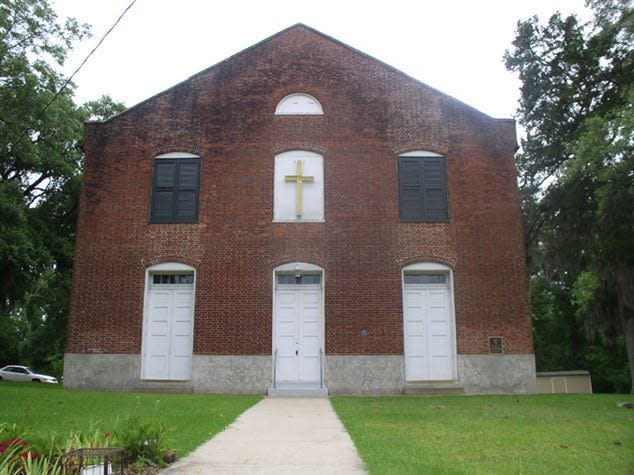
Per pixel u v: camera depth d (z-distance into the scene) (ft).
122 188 68.80
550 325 149.28
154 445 27.02
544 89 96.48
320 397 59.93
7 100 75.36
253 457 28.94
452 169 68.90
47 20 78.48
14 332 187.11
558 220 83.92
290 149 69.51
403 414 44.62
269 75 71.51
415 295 66.95
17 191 82.23
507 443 31.96
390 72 71.61
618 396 60.39
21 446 23.36
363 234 67.05
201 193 68.28
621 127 65.51
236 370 64.08
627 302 73.87
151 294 67.15
